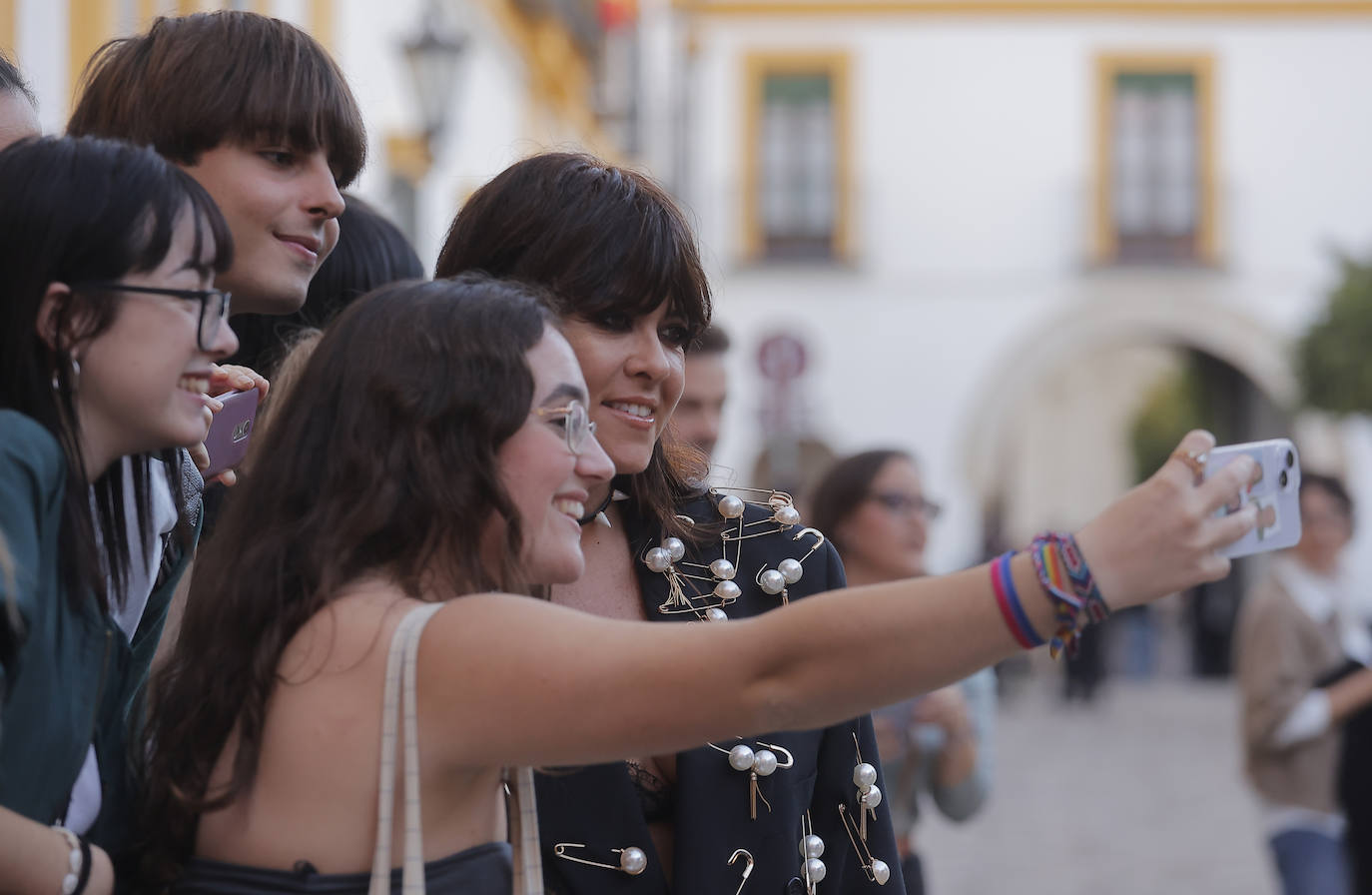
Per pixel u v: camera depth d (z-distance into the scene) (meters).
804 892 2.12
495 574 1.81
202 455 2.24
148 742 1.90
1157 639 25.95
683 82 17.80
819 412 20.75
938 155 20.72
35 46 5.80
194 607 1.84
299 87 2.44
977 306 20.73
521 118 13.63
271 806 1.72
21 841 1.67
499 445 1.81
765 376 10.60
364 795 1.69
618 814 2.05
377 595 1.75
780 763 2.11
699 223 2.51
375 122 8.89
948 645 1.57
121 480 1.94
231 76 2.40
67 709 1.74
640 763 2.14
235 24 2.46
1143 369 46.03
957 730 3.83
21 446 1.67
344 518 1.76
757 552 2.25
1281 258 20.62
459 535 1.79
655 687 1.61
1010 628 1.56
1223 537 1.56
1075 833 10.02
